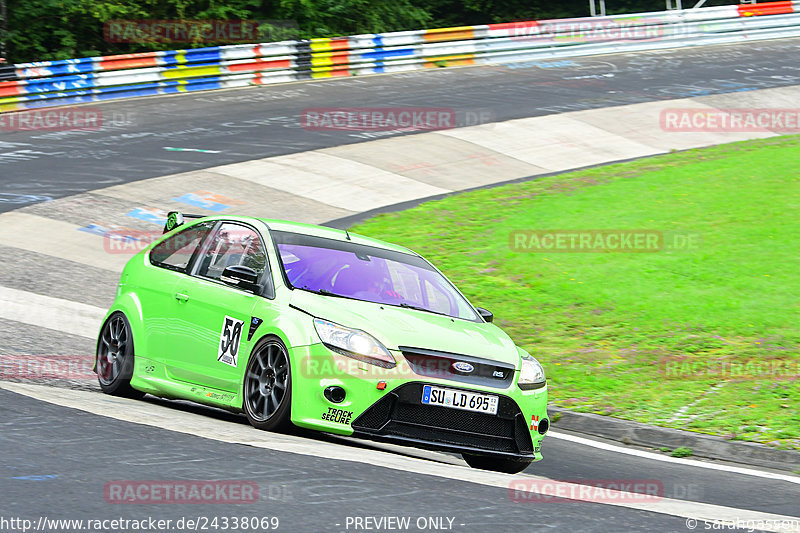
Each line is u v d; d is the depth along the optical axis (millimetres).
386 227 40031
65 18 85625
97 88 64875
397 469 13391
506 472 16891
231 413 18953
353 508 10891
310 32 93250
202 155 50562
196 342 17516
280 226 18406
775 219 38688
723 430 20750
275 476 12102
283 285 16703
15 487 10758
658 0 118000
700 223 38812
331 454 13906
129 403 17703
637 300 30719
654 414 21953
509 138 56844
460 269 34188
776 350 26250
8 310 26656
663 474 17844
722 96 67875
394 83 71438
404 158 52094
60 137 54062
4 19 84562
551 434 21109
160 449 13086
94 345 24391
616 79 73125
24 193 41812
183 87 68500
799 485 17422
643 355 26250
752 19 90562
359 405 15086
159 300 18578
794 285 31391
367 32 96062
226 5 90000
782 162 48125
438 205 43688
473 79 73062
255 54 70875
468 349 16094
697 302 30328
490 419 15797
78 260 33719
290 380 15453
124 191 43219
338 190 46156
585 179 47781
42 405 15555
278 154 51250
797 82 72375
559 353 26594
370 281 17609
